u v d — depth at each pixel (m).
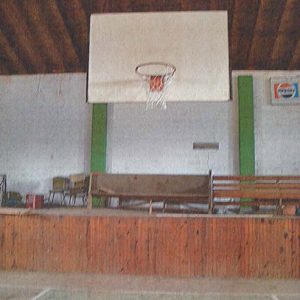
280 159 8.90
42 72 9.52
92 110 9.27
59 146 9.34
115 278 4.95
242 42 8.51
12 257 5.30
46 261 5.25
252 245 5.08
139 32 6.93
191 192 7.02
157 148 9.12
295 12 7.74
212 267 5.08
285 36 8.28
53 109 9.46
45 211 5.64
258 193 6.76
